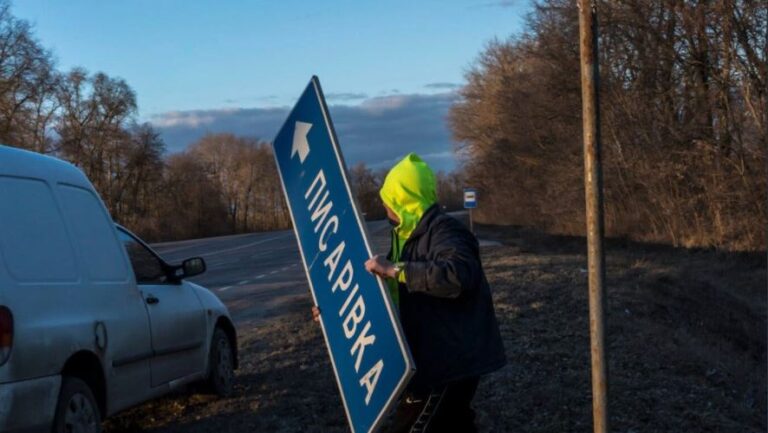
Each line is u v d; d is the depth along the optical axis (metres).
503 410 7.00
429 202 3.76
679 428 6.70
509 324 11.43
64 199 5.69
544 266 21.08
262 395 7.71
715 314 16.41
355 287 3.43
